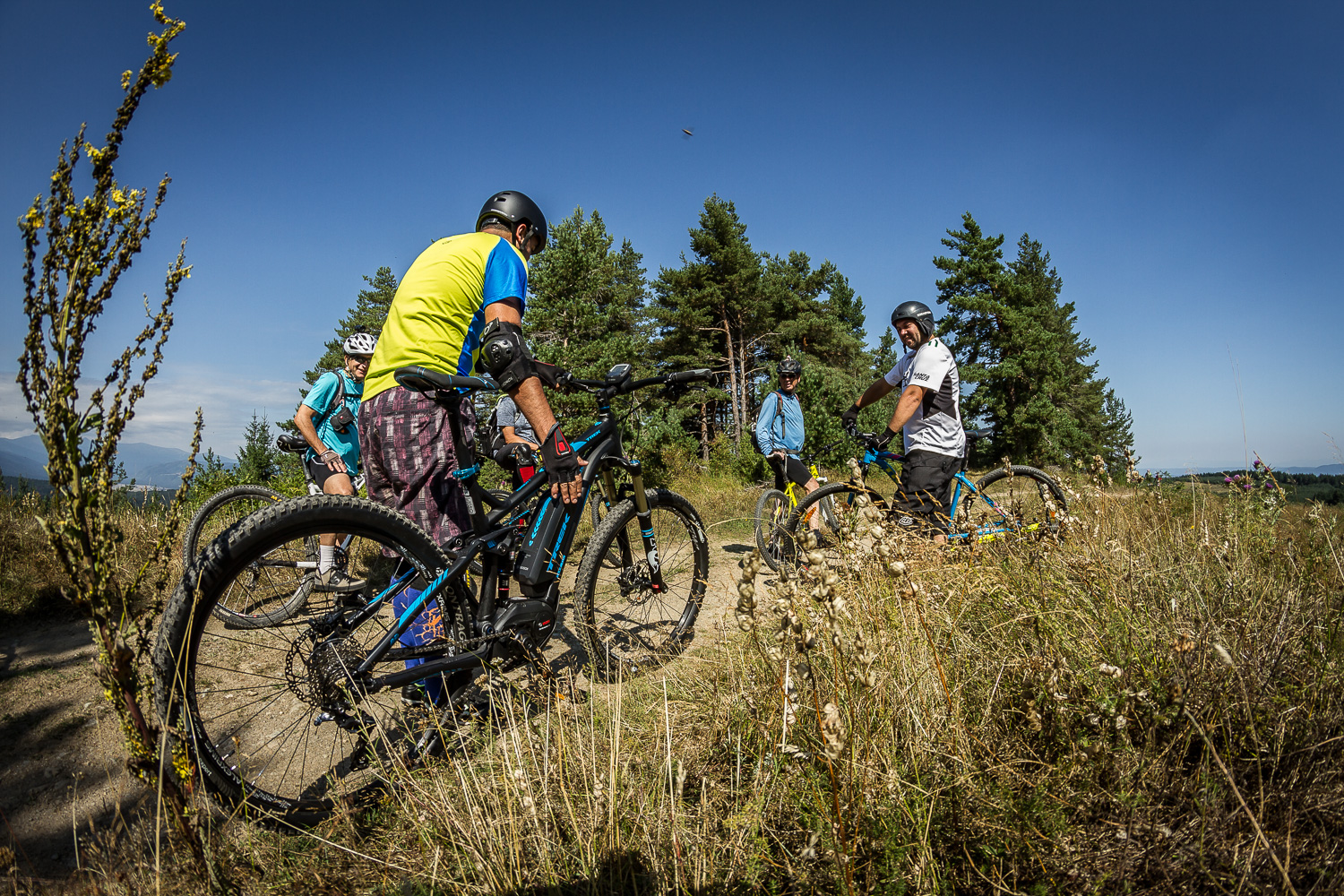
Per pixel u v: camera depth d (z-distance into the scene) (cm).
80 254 147
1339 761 166
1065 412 3381
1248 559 295
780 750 187
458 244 256
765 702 214
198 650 175
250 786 190
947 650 229
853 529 281
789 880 159
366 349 449
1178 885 143
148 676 169
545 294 2041
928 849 152
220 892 165
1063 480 445
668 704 247
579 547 544
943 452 429
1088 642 219
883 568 230
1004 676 212
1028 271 4750
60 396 145
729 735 213
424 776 209
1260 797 157
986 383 3409
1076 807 164
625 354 1839
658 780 189
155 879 165
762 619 238
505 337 237
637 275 4303
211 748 179
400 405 241
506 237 279
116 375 154
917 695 199
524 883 161
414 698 236
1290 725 176
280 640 208
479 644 237
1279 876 142
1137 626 220
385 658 211
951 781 171
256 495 457
